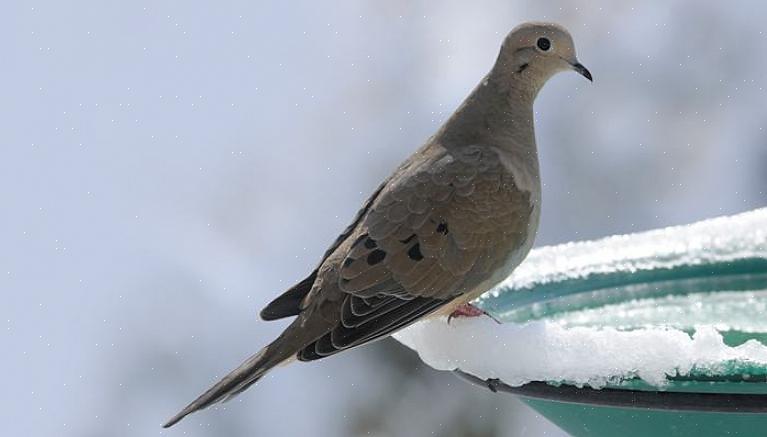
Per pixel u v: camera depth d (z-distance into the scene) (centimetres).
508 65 702
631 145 1313
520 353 572
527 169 696
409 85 1422
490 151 686
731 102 1342
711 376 528
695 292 730
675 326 675
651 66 1357
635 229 1277
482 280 671
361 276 648
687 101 1342
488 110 699
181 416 616
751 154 1322
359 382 1108
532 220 691
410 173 677
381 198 672
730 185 1309
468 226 665
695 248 745
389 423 1095
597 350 550
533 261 741
